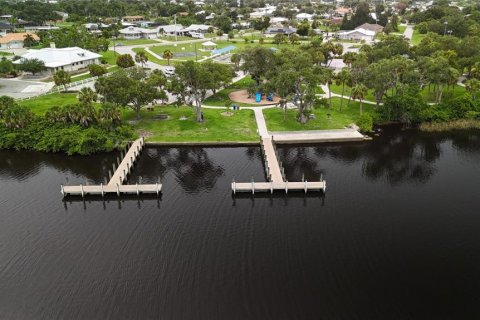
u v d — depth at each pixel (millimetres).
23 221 56188
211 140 80062
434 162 73438
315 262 46719
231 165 72250
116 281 44312
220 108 98750
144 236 52156
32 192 64375
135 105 88875
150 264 46781
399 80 98250
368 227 53344
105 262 47312
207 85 85250
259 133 83188
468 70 113875
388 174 68688
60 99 104062
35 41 186250
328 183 65625
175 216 56750
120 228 54156
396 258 47281
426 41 144000
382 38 171250
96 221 56094
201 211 57969
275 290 42656
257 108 98438
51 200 62062
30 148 80188
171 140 80312
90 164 73875
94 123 82500
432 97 103875
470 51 120625
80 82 119750
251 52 109750
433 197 60844
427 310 39938
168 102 103125
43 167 73000
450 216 55562
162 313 40094
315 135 82562
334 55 152250
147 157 76250
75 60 137250
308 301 41188
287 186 61844
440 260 46844
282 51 120438
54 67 132000
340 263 46531
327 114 93688
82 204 61188
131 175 69375
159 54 170250
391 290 42531
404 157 75625
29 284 44250
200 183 66188
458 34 189500
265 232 52562
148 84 88438
